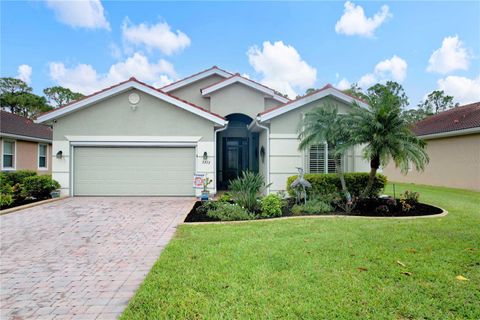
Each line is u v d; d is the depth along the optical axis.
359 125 8.38
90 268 4.52
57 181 11.68
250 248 5.02
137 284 3.93
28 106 35.41
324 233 5.91
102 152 11.92
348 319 2.88
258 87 14.57
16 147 17.83
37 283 3.99
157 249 5.41
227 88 14.73
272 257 4.54
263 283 3.64
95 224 7.35
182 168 12.09
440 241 5.19
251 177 9.08
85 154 11.89
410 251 4.69
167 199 11.39
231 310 3.07
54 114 11.44
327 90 11.27
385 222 6.89
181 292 3.48
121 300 3.49
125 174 11.98
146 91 11.62
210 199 10.74
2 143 16.75
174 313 3.05
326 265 4.17
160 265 4.32
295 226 6.60
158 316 3.00
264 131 12.68
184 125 11.99
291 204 9.46
